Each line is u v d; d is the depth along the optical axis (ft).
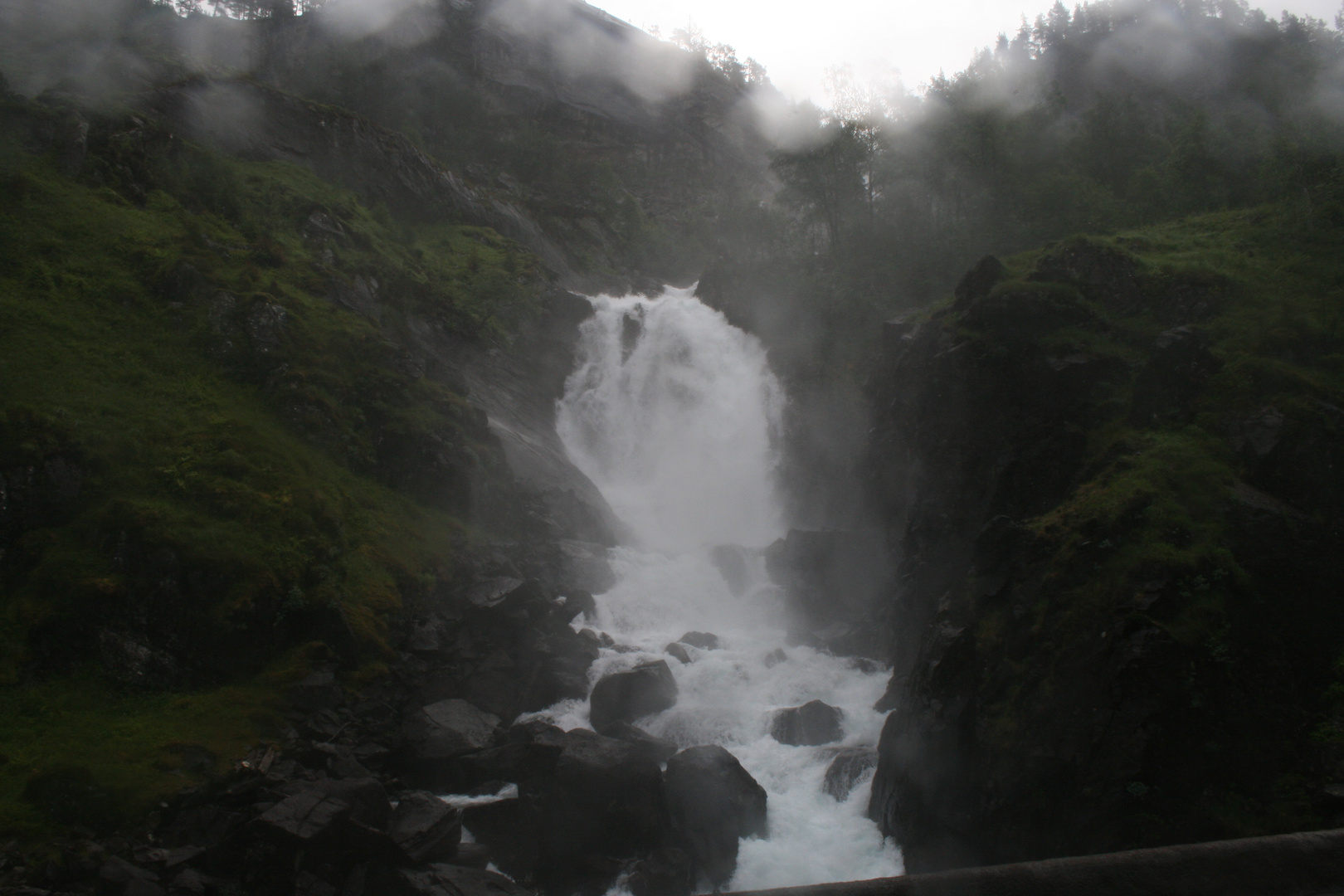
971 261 161.17
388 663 85.40
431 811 65.05
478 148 302.45
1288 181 116.47
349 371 117.70
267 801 62.54
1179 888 21.39
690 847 66.23
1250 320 86.28
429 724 78.84
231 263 127.13
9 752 63.00
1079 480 79.61
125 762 64.28
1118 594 61.05
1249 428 72.74
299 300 125.59
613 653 97.55
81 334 101.76
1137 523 66.08
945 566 91.81
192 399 101.09
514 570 105.91
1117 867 21.68
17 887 51.85
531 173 304.71
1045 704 61.16
